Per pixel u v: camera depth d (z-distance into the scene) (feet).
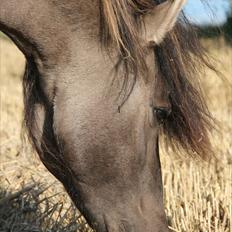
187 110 21.94
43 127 22.45
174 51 21.84
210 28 24.45
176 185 36.91
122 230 21.36
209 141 22.44
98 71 21.42
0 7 21.52
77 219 31.96
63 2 21.48
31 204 33.37
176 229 32.58
